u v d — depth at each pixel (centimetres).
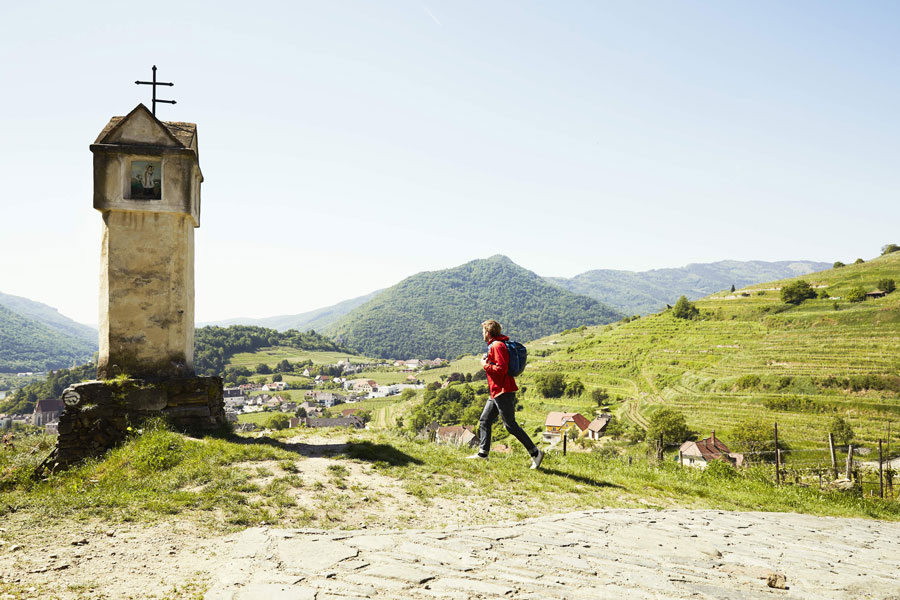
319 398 17075
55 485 727
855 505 1103
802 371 9012
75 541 464
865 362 8681
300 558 391
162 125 1032
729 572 419
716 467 1237
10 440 1062
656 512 656
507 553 430
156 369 1021
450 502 656
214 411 1055
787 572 426
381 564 384
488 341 876
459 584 352
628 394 10950
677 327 14250
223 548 454
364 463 802
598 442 8119
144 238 1028
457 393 12900
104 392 944
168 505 572
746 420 7531
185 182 1039
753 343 11269
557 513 638
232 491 632
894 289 11569
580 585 362
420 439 1070
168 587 369
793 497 1068
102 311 1029
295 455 816
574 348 15738
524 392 12706
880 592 385
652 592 356
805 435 6775
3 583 369
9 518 529
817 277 14438
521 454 1011
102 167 1009
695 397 9569
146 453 784
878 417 7150
